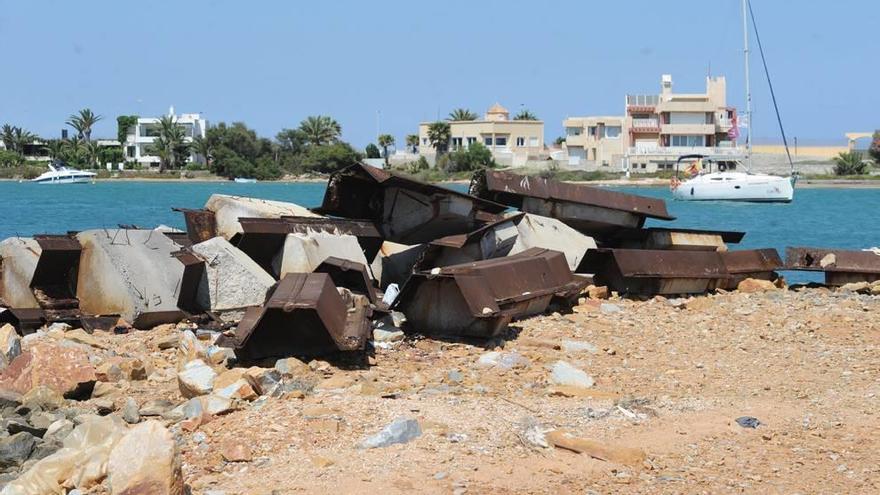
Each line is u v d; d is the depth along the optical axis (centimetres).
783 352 1323
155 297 1459
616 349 1329
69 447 855
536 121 11269
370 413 977
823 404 1062
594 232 2134
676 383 1162
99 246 1482
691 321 1526
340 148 12381
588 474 834
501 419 972
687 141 10200
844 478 836
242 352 1215
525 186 2006
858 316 1566
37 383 1073
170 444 742
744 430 960
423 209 1895
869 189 10300
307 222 1716
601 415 1002
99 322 1438
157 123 13950
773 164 11344
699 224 5441
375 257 1844
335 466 835
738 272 1888
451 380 1147
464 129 11406
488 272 1434
